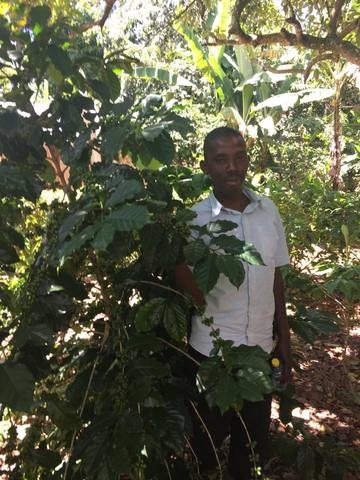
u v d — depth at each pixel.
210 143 1.74
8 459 1.78
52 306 1.58
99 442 1.43
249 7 4.52
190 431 1.63
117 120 1.73
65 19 1.81
